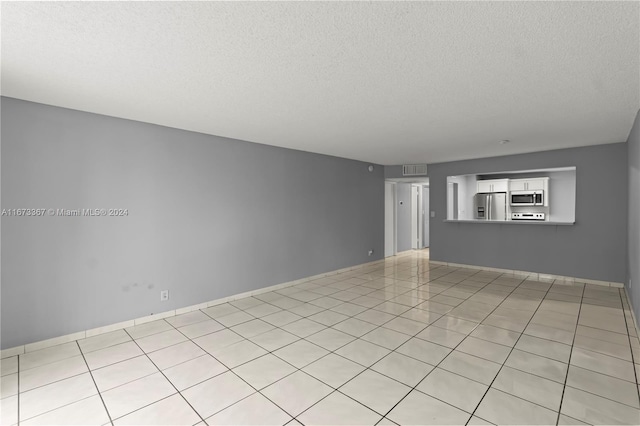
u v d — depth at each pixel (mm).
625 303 4172
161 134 3797
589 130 4082
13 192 2887
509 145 5031
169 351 2953
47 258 3055
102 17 1646
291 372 2564
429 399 2191
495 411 2055
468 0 1507
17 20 1663
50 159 3062
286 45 1951
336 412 2074
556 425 1917
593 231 5121
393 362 2701
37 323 3002
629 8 1560
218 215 4340
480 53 2053
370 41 1902
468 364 2648
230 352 2924
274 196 5047
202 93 2773
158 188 3770
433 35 1834
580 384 2340
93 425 1975
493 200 6973
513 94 2799
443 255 6926
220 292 4363
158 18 1658
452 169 6723
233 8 1571
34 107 2977
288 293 4867
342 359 2766
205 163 4203
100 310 3361
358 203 6695
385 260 7613
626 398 2168
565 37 1850
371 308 4117
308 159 5602
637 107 3146
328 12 1607
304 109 3215
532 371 2527
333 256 6113
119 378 2498
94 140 3318
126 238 3535
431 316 3791
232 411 2094
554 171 6371
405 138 4531
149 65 2227
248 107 3150
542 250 5672
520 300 4363
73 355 2883
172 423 1986
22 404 2182
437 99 2924
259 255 4840
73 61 2160
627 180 4609
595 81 2506
